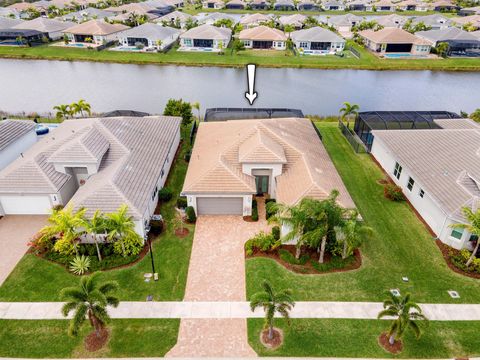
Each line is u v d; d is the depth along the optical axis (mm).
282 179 31516
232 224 30234
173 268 25609
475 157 30812
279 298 19219
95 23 98938
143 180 30625
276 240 27469
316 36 96688
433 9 171375
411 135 37562
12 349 20000
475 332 21297
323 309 22578
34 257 26297
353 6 173375
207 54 90812
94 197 27328
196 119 54000
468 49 96875
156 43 93875
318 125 50719
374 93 69688
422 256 27141
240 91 68500
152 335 20797
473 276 25328
